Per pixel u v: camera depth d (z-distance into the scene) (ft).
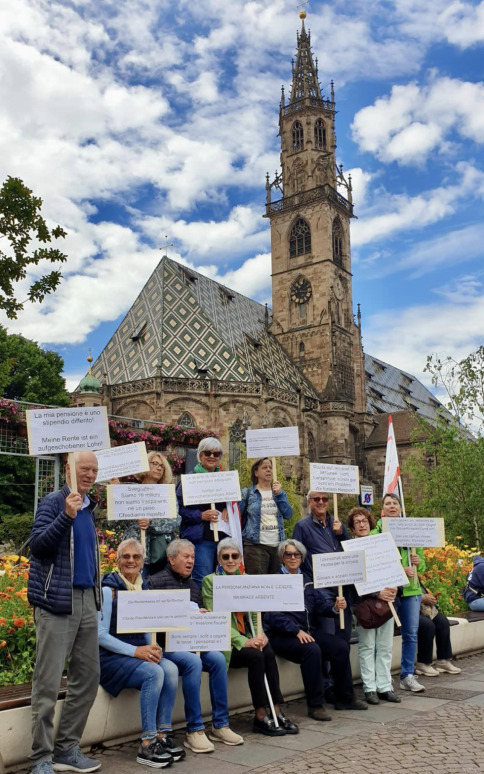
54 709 30.99
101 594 34.17
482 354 153.79
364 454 309.42
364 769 31.01
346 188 316.60
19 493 165.78
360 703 42.09
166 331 231.09
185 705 35.60
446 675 52.13
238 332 263.49
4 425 69.31
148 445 85.97
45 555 30.96
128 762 33.12
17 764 31.65
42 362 207.10
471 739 35.17
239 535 45.75
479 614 64.18
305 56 319.06
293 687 45.65
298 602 38.17
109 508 39.27
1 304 63.16
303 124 309.01
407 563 49.73
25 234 63.77
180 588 38.68
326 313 289.53
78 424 34.73
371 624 43.42
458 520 144.36
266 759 33.12
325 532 46.70
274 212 308.40
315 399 269.23
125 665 34.78
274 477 48.11
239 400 220.43
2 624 39.34
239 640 38.99
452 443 149.79
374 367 404.98
